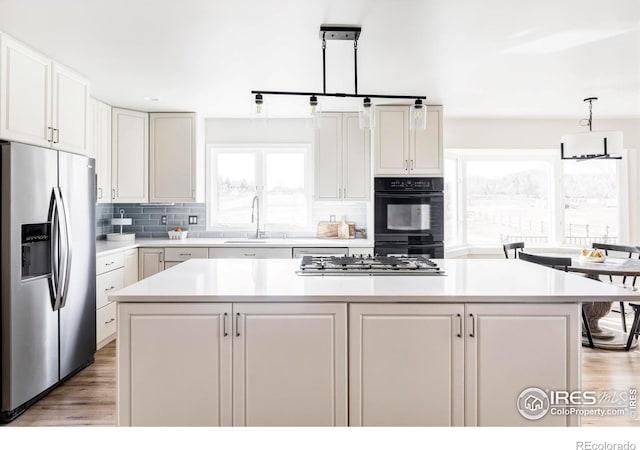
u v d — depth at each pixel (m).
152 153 4.64
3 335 2.42
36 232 2.66
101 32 2.60
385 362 1.92
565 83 3.65
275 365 1.92
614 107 4.50
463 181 5.45
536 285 2.11
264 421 1.93
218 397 1.92
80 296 3.10
